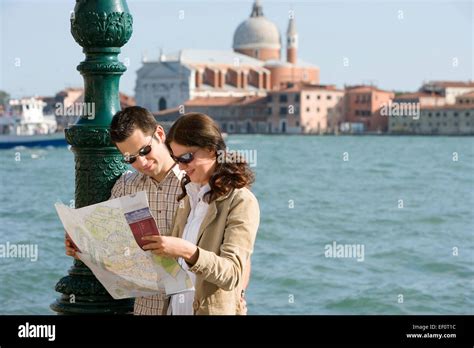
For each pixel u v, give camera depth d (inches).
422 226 1135.6
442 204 1523.1
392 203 1544.0
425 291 626.8
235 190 201.5
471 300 603.2
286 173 2613.2
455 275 695.7
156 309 225.6
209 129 201.8
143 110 223.3
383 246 891.4
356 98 6781.5
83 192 245.0
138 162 223.5
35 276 566.9
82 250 203.5
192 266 194.5
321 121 6825.8
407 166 3034.0
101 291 246.2
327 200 1616.6
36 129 3745.1
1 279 565.3
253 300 608.7
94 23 242.2
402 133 6638.8
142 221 201.5
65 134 247.3
